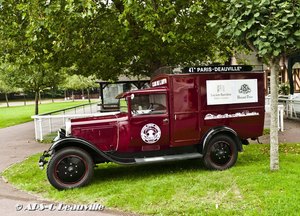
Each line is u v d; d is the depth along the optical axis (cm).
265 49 635
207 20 1016
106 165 900
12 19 1065
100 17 1080
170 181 709
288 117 1767
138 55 1170
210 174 749
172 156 778
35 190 724
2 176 857
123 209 585
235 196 600
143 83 2053
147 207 582
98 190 689
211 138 784
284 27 616
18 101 7225
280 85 2198
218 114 800
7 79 2266
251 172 727
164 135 772
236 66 813
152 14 890
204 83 789
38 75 2025
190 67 780
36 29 884
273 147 721
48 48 1088
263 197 575
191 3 1010
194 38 1093
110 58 1118
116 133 758
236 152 799
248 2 630
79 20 985
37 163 968
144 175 788
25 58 1121
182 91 775
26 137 1599
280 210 514
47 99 7681
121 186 703
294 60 1420
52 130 1623
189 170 805
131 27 1045
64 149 706
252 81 826
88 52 1115
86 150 736
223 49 1226
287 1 620
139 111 759
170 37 970
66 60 1147
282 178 658
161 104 770
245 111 821
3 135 1727
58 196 665
